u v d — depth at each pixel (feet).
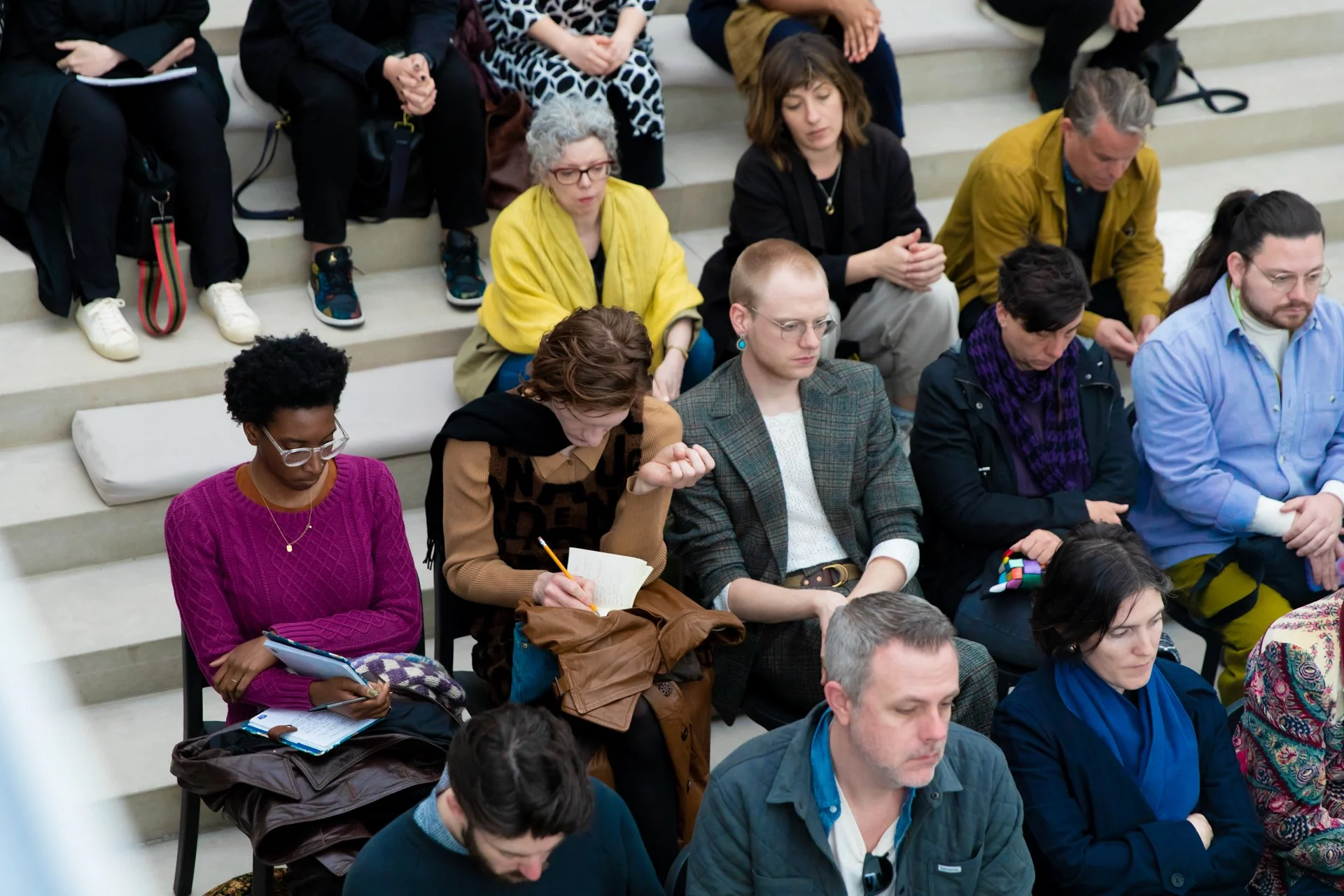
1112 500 11.59
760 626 10.40
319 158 13.84
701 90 17.16
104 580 12.20
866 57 15.94
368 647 9.35
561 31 14.98
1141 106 13.19
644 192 13.26
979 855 7.67
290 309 14.30
